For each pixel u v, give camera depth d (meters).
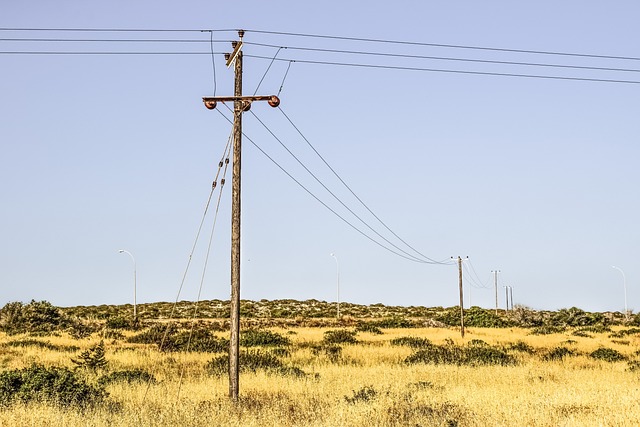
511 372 27.78
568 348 44.25
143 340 46.91
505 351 40.56
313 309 119.62
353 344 45.66
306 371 28.06
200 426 14.25
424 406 16.39
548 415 15.30
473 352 35.03
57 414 14.80
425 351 35.66
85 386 18.81
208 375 25.75
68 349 38.62
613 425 14.11
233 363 19.47
